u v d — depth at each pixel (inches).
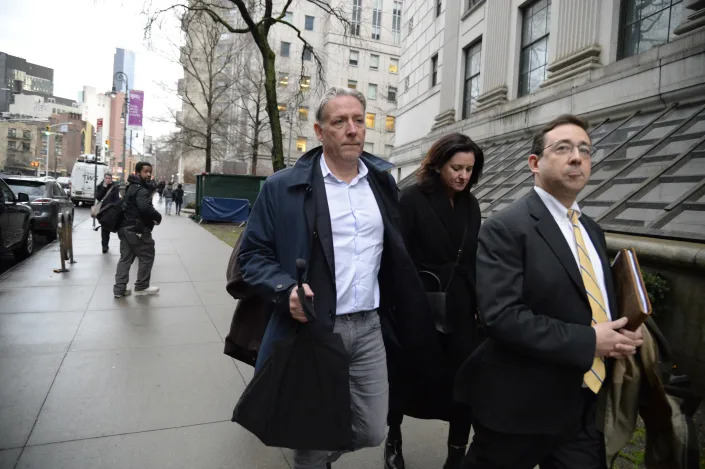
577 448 74.2
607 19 411.8
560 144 74.6
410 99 930.1
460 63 714.2
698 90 307.0
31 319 228.2
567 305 70.3
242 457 119.1
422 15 879.7
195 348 195.6
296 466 86.4
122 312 245.0
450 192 111.7
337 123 85.8
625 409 72.2
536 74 529.0
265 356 84.3
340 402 77.7
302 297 73.5
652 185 242.5
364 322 88.4
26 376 162.2
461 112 714.2
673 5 353.7
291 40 2073.1
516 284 70.4
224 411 142.6
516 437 72.6
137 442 124.0
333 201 87.5
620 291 73.6
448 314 102.9
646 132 319.0
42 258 403.9
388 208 93.6
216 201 796.0
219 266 393.7
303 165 87.9
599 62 419.5
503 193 404.5
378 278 96.3
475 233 108.4
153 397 150.1
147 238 280.1
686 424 71.1
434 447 128.4
